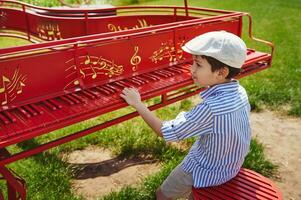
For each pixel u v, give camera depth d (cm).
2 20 612
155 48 365
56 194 375
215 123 240
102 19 542
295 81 693
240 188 269
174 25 365
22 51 263
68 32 546
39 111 271
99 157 457
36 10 581
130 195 377
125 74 346
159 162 450
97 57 320
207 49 233
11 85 274
